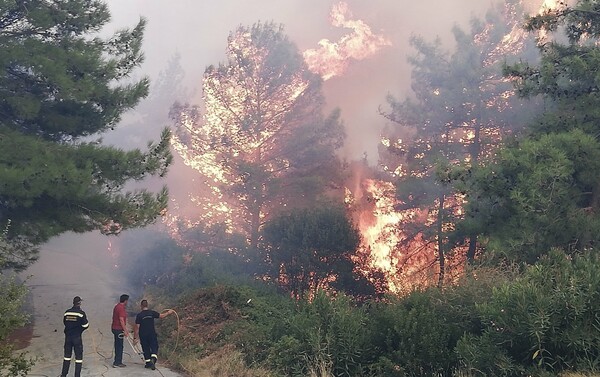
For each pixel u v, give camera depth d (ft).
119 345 38.09
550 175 43.11
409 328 33.73
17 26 53.11
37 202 49.49
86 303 70.49
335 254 71.15
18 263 52.85
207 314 48.80
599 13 51.55
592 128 49.80
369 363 34.30
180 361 39.17
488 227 50.96
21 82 52.37
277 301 54.70
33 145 47.24
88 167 47.01
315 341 34.99
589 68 48.75
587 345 27.17
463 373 29.58
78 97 50.72
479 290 34.91
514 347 29.58
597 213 46.57
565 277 29.32
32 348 43.86
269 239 75.61
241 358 37.91
